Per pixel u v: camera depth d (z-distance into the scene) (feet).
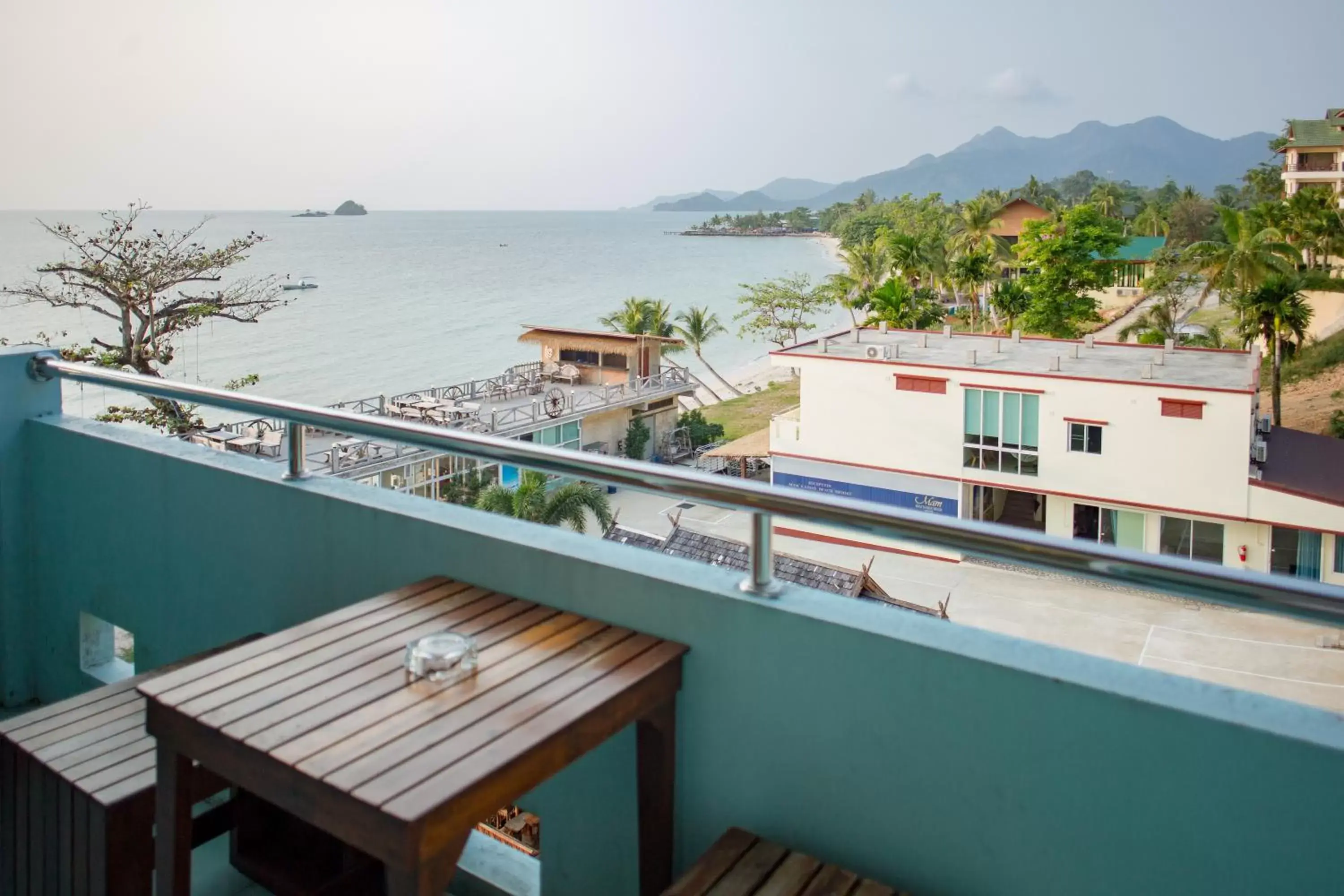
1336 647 48.65
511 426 82.43
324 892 5.25
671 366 99.96
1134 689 3.29
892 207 224.33
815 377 89.25
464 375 165.48
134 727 5.37
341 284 309.01
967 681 3.59
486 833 5.90
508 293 284.20
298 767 3.30
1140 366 79.82
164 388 6.68
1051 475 77.30
